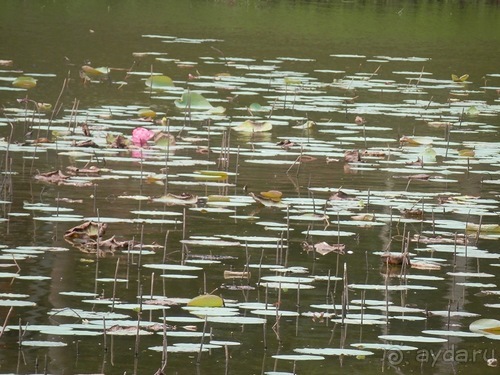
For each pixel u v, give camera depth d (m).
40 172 13.65
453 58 29.27
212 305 8.84
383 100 21.53
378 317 8.77
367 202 12.82
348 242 11.05
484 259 10.60
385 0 45.06
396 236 11.34
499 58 29.73
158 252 10.36
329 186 13.61
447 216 12.26
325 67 26.20
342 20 37.12
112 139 15.70
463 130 18.36
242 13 37.91
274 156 15.44
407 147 16.64
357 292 9.44
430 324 8.65
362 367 7.66
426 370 7.67
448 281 9.84
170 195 12.51
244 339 8.16
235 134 17.17
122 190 12.84
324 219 11.88
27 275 9.45
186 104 19.27
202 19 35.50
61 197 12.36
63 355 7.65
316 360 7.77
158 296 9.01
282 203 12.58
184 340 8.08
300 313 8.80
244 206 12.38
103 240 10.65
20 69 23.02
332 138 17.11
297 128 17.89
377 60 28.09
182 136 16.67
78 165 14.20
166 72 23.84
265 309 8.84
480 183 14.15
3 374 7.24
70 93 20.38
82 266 9.80
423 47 31.34
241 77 23.66
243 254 10.45
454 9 42.88
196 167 14.47
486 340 8.32
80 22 32.69
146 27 32.44
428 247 10.95
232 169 14.44
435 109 20.61
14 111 18.03
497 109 20.98
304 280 9.70
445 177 14.48
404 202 12.87
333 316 8.76
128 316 8.51
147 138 15.77
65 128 16.66
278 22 35.66
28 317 8.40
